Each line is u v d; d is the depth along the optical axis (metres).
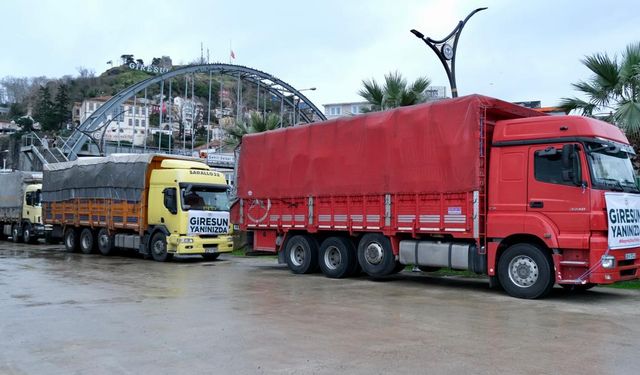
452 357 6.27
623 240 10.22
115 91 142.25
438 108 11.98
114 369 5.82
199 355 6.36
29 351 6.59
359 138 13.52
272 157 15.80
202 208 19.61
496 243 11.07
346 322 8.28
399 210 12.58
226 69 75.81
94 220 22.42
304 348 6.68
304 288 12.26
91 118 70.75
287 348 6.68
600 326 8.02
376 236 13.10
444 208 11.75
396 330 7.71
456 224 11.52
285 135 15.48
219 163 56.31
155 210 19.92
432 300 10.49
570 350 6.59
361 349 6.63
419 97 21.97
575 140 10.23
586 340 7.12
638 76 15.83
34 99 137.12
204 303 10.08
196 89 135.50
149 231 20.02
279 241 15.71
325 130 14.38
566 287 11.95
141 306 9.73
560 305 9.91
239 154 17.00
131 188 20.70
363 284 13.00
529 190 10.66
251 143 16.52
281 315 8.86
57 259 20.03
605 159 10.48
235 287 12.41
